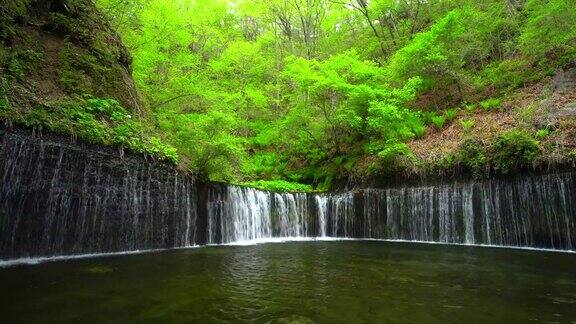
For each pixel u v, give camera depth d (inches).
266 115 872.9
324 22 1022.4
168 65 578.2
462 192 478.9
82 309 166.2
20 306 166.4
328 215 582.2
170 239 381.7
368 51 869.8
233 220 465.4
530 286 223.0
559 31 538.9
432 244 457.4
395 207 532.7
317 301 188.2
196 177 427.2
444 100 666.2
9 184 252.1
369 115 631.8
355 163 647.1
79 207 297.0
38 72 321.4
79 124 310.2
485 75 647.1
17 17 325.4
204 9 861.8
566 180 395.5
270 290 208.7
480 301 190.1
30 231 264.8
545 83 536.1
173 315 162.9
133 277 231.9
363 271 267.6
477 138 493.7
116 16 520.7
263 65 952.3
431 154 535.5
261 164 800.9
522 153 433.4
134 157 348.5
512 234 433.4
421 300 191.2
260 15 1116.5
